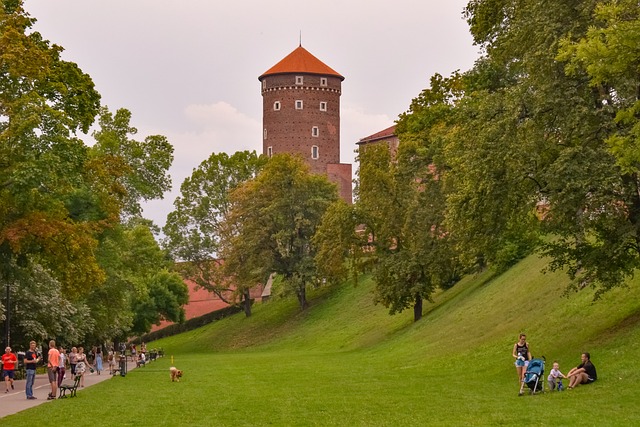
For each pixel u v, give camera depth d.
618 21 26.08
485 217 32.88
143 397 33.41
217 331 105.88
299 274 96.06
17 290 52.47
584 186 29.56
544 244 35.06
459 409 25.48
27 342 57.81
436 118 67.00
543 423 21.33
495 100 33.62
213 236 114.25
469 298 59.22
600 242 35.53
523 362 29.72
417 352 49.50
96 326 69.75
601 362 30.12
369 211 67.25
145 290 74.56
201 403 30.33
